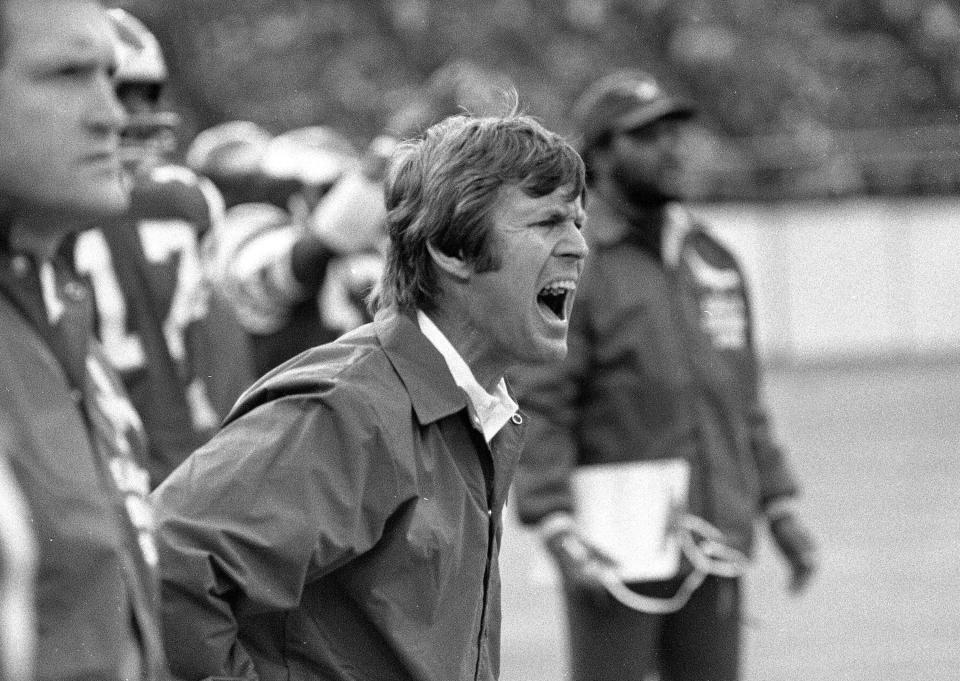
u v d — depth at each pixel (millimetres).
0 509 5391
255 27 72375
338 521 9383
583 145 17766
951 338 74438
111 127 7047
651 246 17656
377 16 74562
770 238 73938
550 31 76562
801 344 73938
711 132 79000
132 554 7492
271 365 19062
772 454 18578
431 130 10133
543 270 9828
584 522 17250
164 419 16062
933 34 84938
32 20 6828
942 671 24656
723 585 17578
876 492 40031
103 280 15734
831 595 29984
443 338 9922
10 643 5281
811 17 83562
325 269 18406
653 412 17297
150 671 7391
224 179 22734
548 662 25469
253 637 9602
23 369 6980
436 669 9578
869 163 75438
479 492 9914
